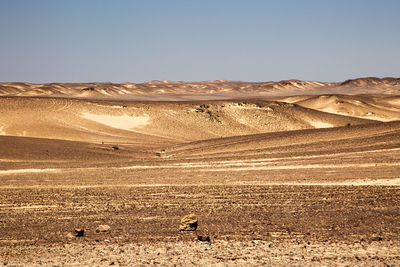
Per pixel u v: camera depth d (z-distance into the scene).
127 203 43.34
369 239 26.83
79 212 39.47
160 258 23.34
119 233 30.66
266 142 99.06
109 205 42.56
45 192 51.91
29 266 22.52
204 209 39.09
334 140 90.75
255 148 93.75
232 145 100.38
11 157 91.56
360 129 99.62
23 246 27.70
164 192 49.41
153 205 41.88
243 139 108.94
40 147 104.38
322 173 57.72
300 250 24.41
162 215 37.06
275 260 22.39
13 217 37.88
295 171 60.66
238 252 24.25
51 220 36.31
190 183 56.03
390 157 65.31
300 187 48.75
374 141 82.19
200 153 97.00
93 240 28.72
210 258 23.08
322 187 48.19
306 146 85.94
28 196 49.03
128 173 68.00
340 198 41.88
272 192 46.53
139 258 23.45
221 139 115.88
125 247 26.25
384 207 37.25
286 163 68.00
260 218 34.56
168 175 64.06
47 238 29.94
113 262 22.56
